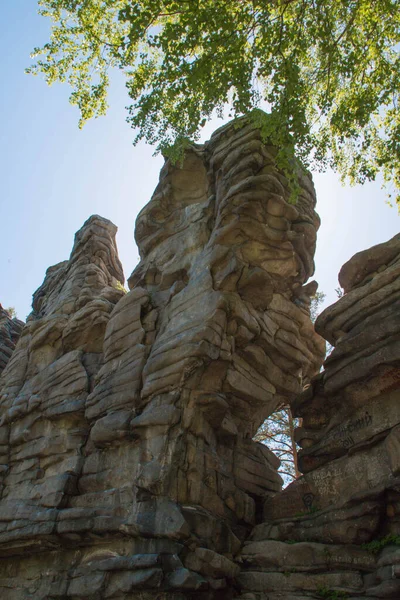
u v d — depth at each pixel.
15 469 21.36
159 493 15.20
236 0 15.51
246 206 18.83
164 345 17.81
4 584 18.12
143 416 16.66
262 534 15.92
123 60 16.98
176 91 15.25
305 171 17.95
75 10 18.97
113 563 14.72
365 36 18.81
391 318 14.90
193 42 14.88
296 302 21.34
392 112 19.39
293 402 17.53
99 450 18.34
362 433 15.02
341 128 17.77
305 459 16.48
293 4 17.48
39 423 21.61
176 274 21.27
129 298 21.06
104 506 16.48
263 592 14.08
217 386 17.42
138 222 24.28
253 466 18.58
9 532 18.09
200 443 16.73
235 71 15.10
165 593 13.65
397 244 16.42
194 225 21.92
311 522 14.95
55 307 27.05
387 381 14.71
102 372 19.97
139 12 14.47
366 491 13.84
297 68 15.62
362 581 12.86
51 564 17.14
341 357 15.77
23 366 25.50
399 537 13.09
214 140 22.94
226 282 18.41
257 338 18.81
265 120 16.03
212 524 15.26
